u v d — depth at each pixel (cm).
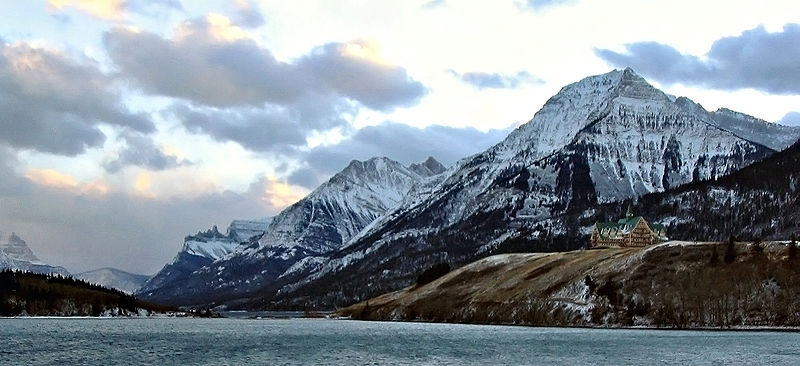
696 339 19225
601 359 14750
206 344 18988
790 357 14712
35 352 16250
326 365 14062
